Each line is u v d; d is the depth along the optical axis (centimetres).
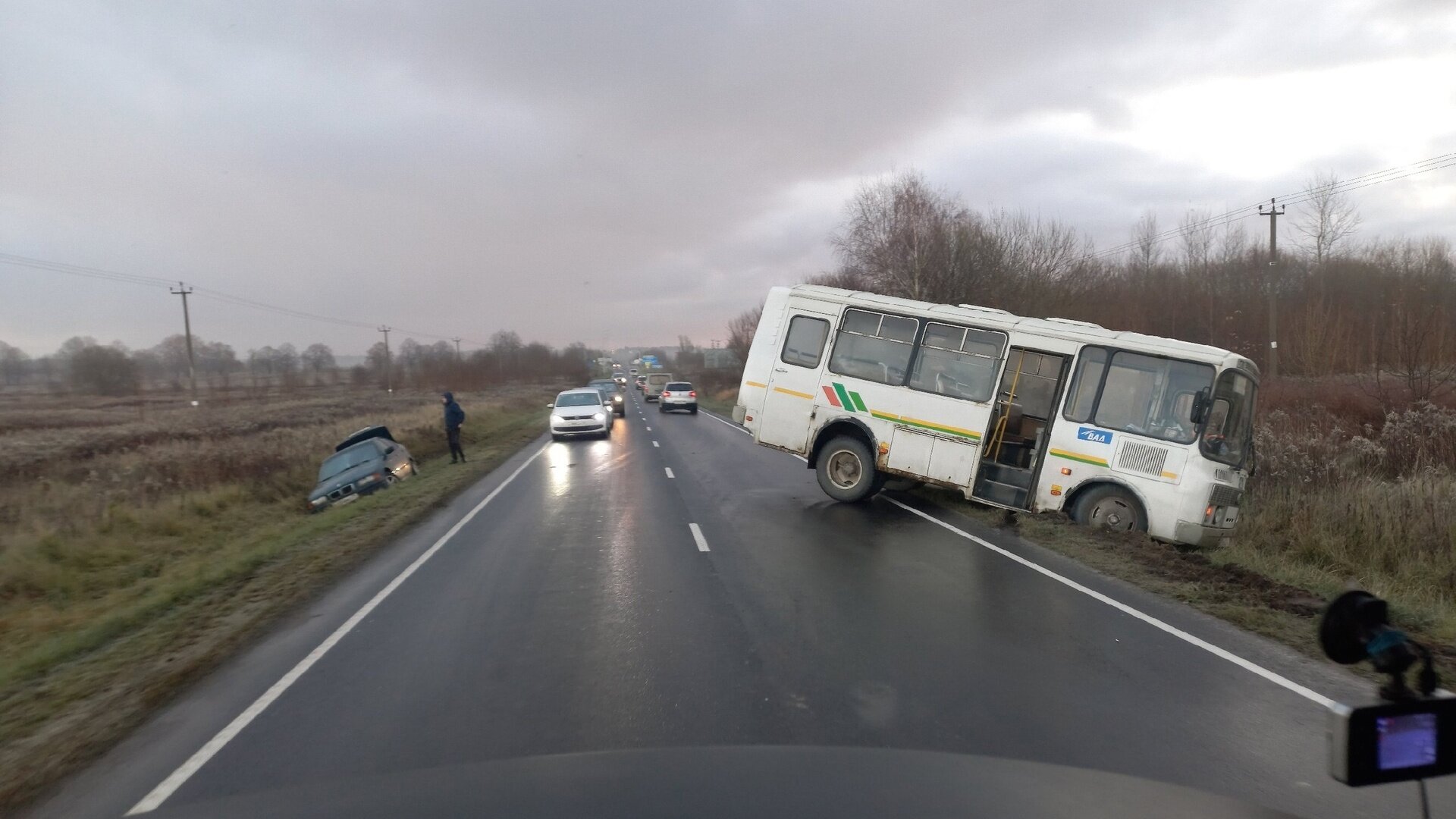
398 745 443
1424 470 1302
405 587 825
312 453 2111
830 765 221
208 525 1439
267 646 647
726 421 3641
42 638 814
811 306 1351
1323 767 411
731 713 478
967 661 573
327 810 202
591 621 679
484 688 530
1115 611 709
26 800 403
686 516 1201
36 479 1817
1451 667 581
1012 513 1223
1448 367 1839
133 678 593
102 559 1176
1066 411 1153
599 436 2792
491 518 1242
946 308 1277
